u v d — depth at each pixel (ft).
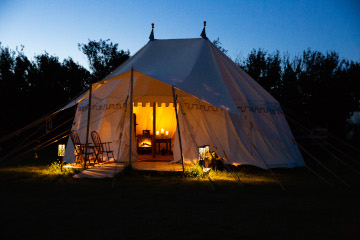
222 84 30.83
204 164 30.48
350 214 16.90
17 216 16.21
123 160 35.32
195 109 34.35
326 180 28.12
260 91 37.17
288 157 34.27
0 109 62.95
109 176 27.20
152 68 32.04
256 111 34.14
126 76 31.22
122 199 20.03
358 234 13.96
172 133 46.47
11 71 68.74
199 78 30.58
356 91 66.90
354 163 40.88
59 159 42.75
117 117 36.01
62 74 72.79
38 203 18.89
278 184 25.75
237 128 33.09
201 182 25.88
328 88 61.57
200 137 33.63
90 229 14.32
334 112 62.13
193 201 19.65
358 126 68.49
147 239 13.16
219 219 15.84
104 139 35.76
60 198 20.24
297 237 13.55
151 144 43.78
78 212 16.99
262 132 32.60
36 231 14.02
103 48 83.66
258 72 69.10
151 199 20.08
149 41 38.09
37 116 65.98
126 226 14.74
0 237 13.29
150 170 29.19
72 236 13.44
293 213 16.99
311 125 61.82
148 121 46.70
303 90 64.28
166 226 14.78
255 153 32.60
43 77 69.26
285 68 67.56
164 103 42.50
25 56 70.03
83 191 22.30
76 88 74.38
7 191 22.24
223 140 33.01
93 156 35.47
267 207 18.22
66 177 27.94
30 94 66.23
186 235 13.65
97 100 36.78
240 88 34.35
